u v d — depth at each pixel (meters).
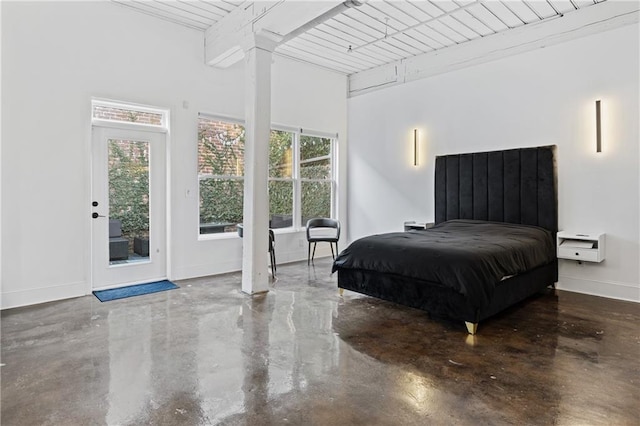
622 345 3.02
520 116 5.05
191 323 3.49
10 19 3.83
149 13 4.74
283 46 5.84
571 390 2.34
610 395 2.28
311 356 2.82
